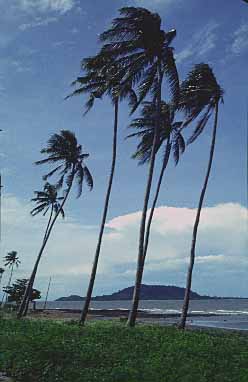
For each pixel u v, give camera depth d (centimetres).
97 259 3269
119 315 7981
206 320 8025
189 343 1883
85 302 3225
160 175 3569
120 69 2825
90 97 3422
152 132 3541
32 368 1292
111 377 1212
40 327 2341
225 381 1250
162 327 2822
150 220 3462
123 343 1806
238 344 2100
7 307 9006
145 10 2739
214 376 1291
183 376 1254
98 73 3222
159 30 2798
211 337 2377
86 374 1237
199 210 3241
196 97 3272
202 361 1489
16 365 1320
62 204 5038
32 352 1432
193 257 3206
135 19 2733
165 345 1783
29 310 9462
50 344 1555
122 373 1242
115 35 2756
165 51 2816
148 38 2753
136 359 1471
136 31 2762
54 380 1201
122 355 1511
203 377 1252
